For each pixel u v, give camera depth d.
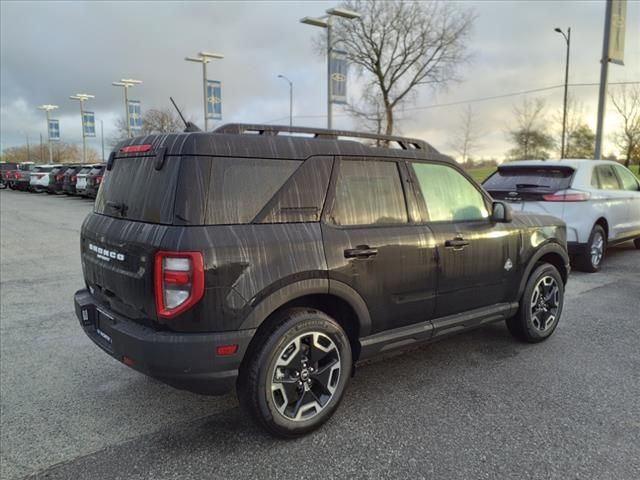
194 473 2.67
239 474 2.66
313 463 2.76
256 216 2.82
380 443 2.96
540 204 7.63
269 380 2.85
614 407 3.39
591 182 7.88
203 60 25.62
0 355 4.34
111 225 3.07
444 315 3.82
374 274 3.25
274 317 2.93
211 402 3.51
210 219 2.67
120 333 2.82
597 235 7.84
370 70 34.69
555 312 4.75
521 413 3.32
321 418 3.08
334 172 3.19
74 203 22.11
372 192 3.38
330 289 3.04
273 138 3.01
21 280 7.22
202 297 2.58
